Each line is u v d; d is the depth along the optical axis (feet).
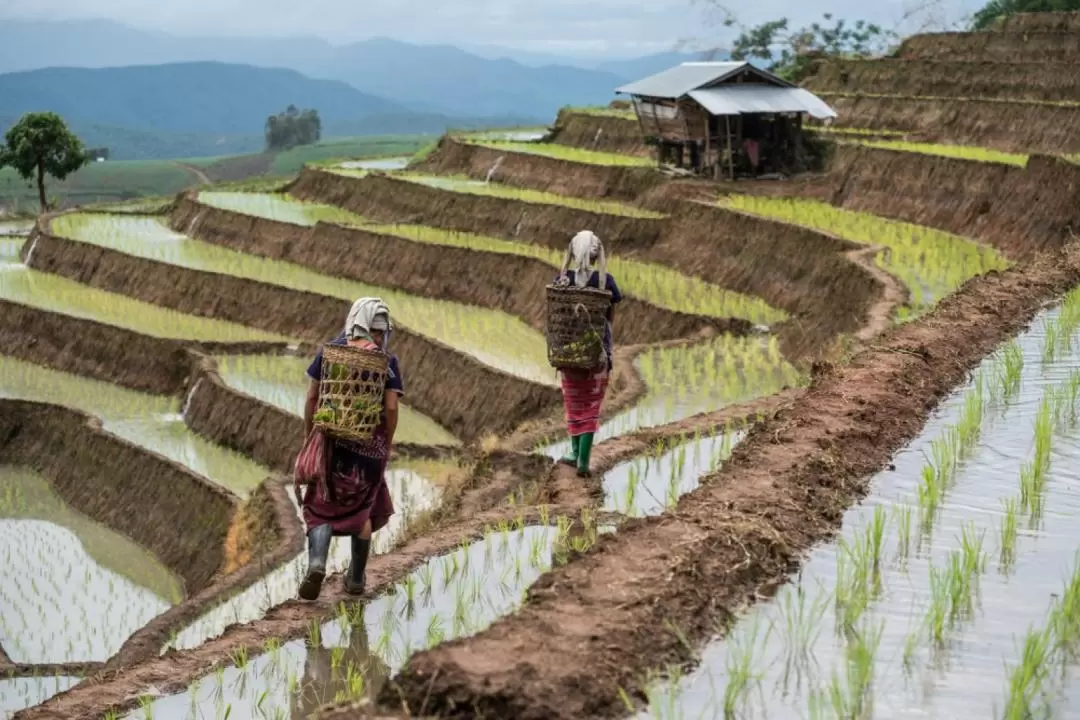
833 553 25.76
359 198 161.38
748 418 43.73
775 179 132.98
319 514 27.71
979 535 26.04
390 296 117.70
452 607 27.22
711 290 99.91
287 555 49.67
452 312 109.29
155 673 25.26
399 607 27.53
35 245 148.56
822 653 20.67
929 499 27.68
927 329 46.37
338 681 23.89
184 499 71.51
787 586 23.95
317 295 111.14
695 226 111.45
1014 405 37.09
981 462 31.60
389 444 27.58
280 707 22.91
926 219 107.96
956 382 40.70
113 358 104.12
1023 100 136.87
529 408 77.77
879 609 22.36
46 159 200.44
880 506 28.60
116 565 69.10
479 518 34.35
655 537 25.05
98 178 590.96
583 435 37.45
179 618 43.70
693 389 62.39
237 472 78.54
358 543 28.02
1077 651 20.07
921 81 157.17
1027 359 42.96
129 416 92.22
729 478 29.76
